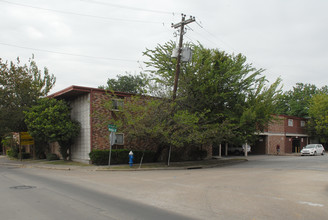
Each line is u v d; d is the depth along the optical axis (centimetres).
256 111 2333
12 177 1427
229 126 2328
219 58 2369
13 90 2642
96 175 1555
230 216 685
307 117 5503
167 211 729
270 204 809
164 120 2034
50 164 2208
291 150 4675
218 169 1956
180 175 1546
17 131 2802
